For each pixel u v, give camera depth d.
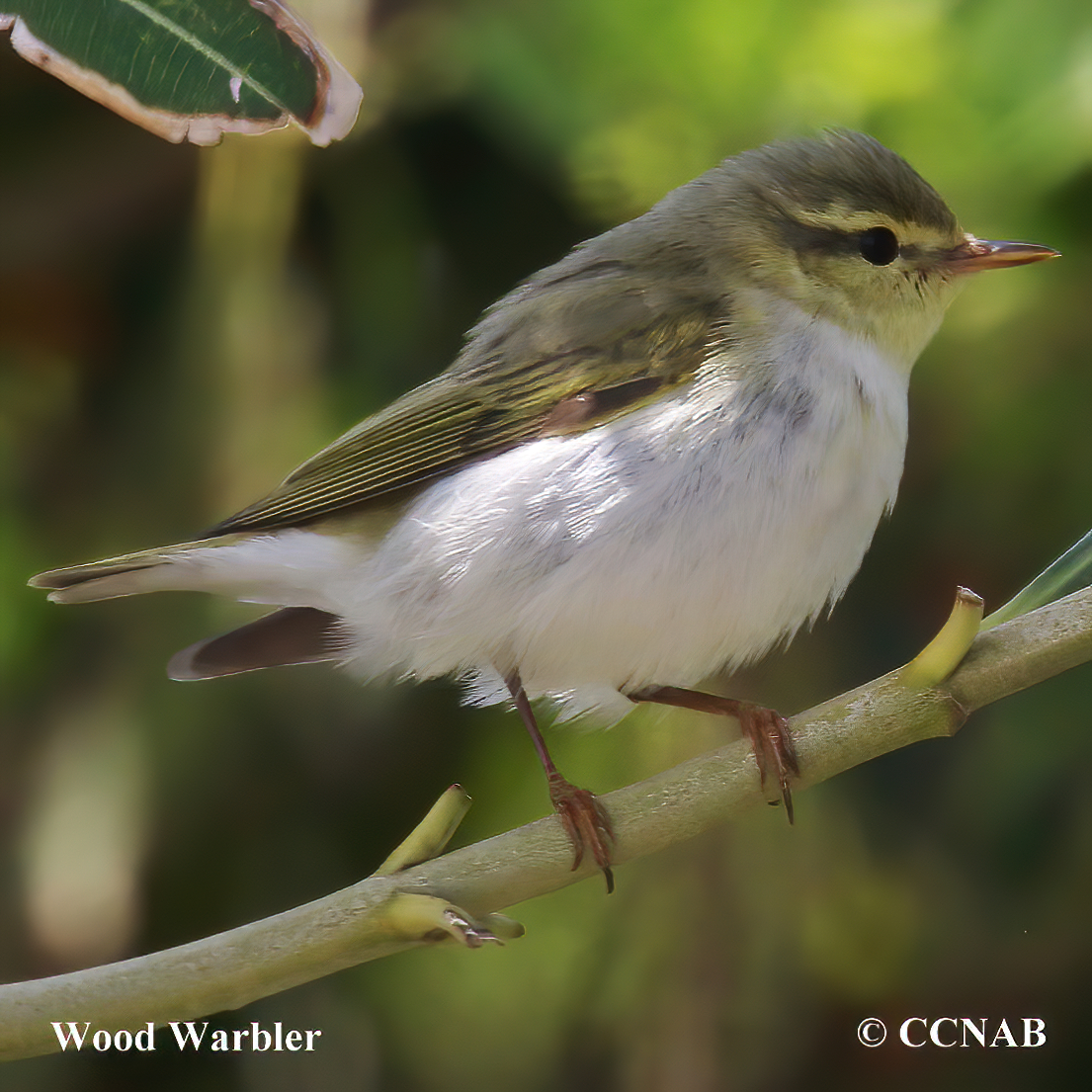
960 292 2.75
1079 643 2.70
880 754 2.70
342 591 2.75
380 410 2.76
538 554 2.74
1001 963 2.77
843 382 2.74
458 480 2.74
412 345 2.78
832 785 2.77
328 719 2.78
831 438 2.74
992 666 2.70
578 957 2.77
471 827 2.78
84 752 2.76
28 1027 2.69
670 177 2.77
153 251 2.78
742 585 2.74
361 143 2.78
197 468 2.77
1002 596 2.77
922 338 2.75
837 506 2.74
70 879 2.76
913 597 2.77
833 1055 2.77
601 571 2.73
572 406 2.74
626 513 2.73
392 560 2.74
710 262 2.75
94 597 2.74
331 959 2.69
